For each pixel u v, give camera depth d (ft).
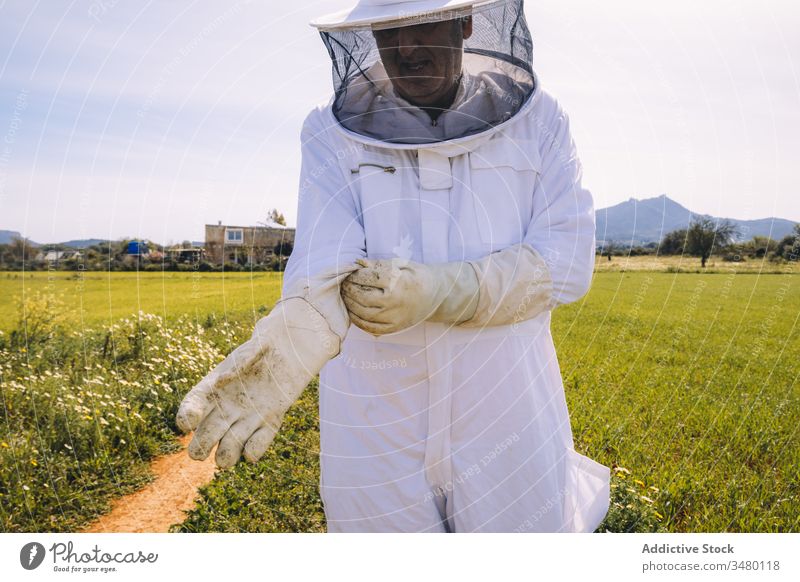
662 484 14.57
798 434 18.15
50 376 21.45
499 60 7.35
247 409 5.95
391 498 7.57
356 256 7.04
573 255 7.29
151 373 22.68
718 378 24.89
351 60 7.38
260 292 42.65
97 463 16.85
